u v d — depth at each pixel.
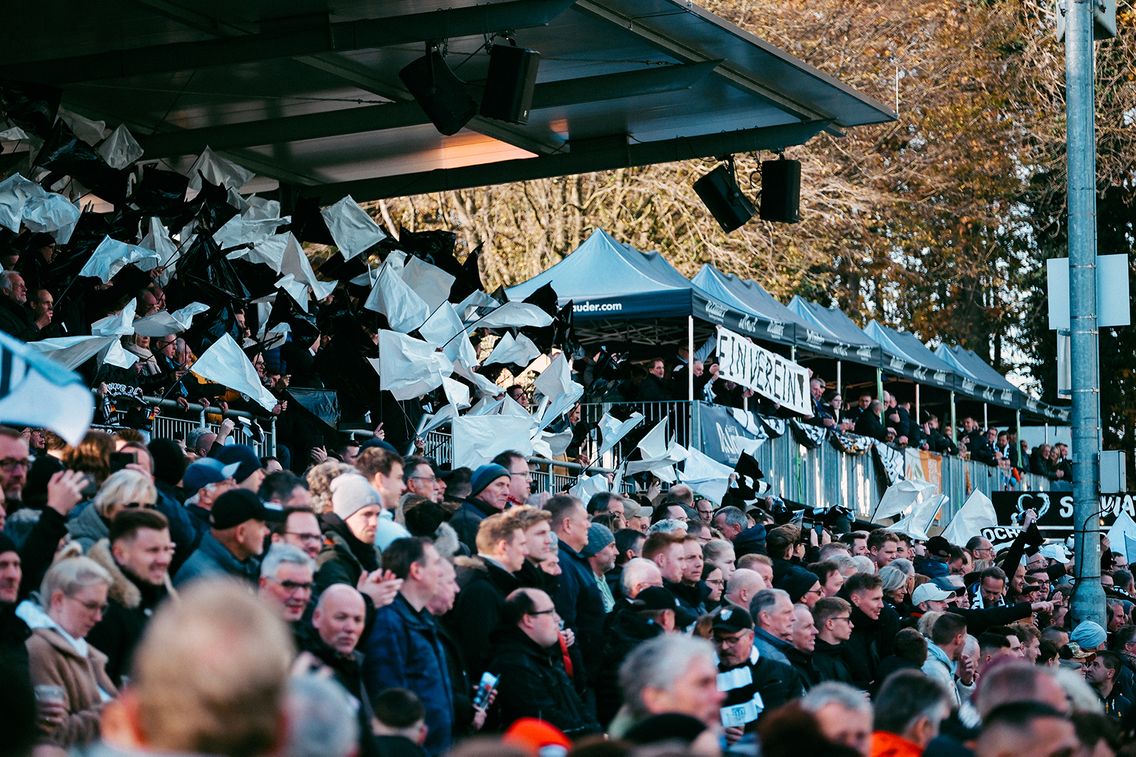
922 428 27.61
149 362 11.92
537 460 15.52
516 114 13.96
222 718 2.68
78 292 12.46
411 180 18.91
